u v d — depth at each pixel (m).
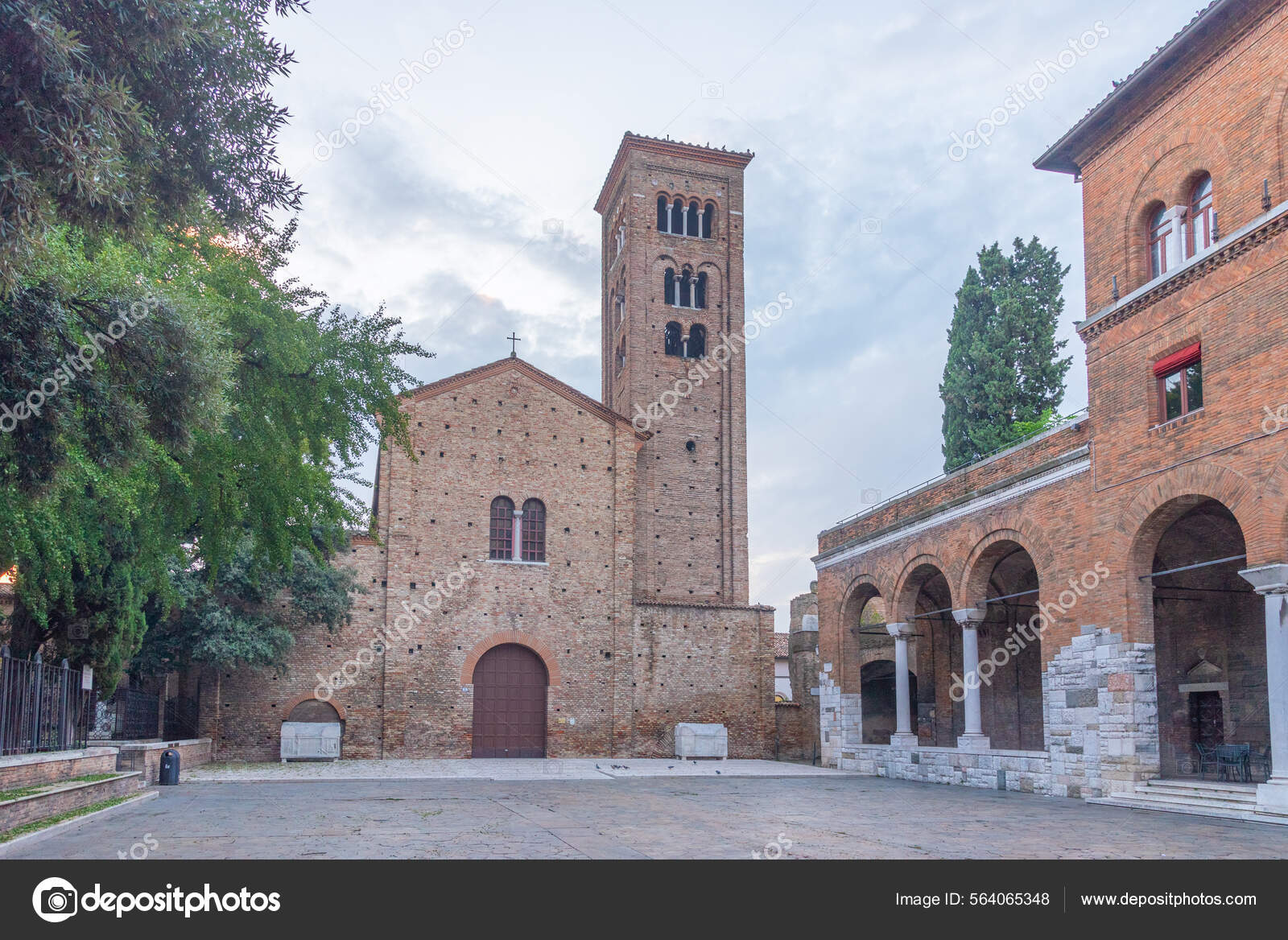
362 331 23.48
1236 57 21.77
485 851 14.14
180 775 29.45
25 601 19.86
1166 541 27.62
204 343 13.84
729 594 48.97
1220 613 26.81
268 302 20.72
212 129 12.68
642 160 53.00
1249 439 20.62
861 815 20.27
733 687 44.56
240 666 38.88
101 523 20.50
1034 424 42.75
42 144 9.77
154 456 17.66
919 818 19.73
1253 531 20.38
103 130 10.25
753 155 54.53
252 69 12.74
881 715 47.19
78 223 11.31
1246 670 25.92
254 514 22.70
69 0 10.70
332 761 38.38
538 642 42.41
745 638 45.12
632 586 44.09
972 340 45.44
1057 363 44.06
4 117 9.78
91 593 25.39
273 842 14.98
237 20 12.51
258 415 20.73
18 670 19.30
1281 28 20.62
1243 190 21.38
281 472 22.03
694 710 43.91
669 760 41.81
